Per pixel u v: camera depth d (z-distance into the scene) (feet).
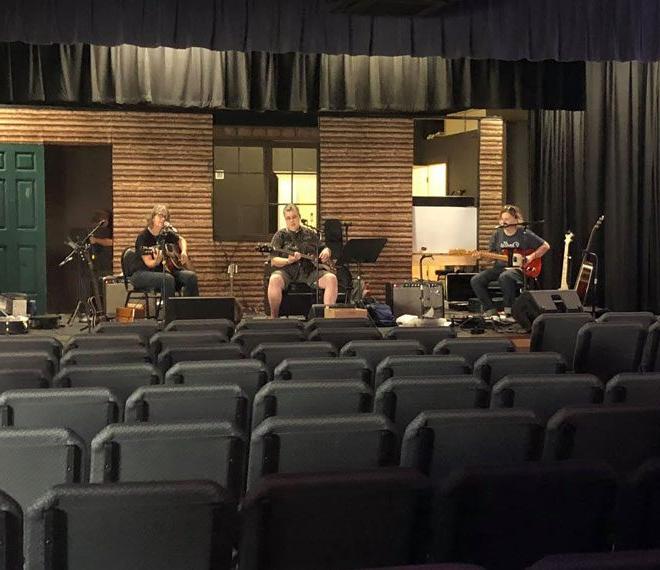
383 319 27.86
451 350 14.69
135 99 28.45
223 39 25.75
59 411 9.75
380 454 8.59
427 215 36.17
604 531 6.92
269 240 35.17
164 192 34.35
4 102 27.68
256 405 10.28
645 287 32.50
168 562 6.22
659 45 27.73
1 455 7.82
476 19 27.09
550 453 9.04
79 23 24.71
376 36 26.71
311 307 26.13
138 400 9.80
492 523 6.70
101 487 5.95
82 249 29.60
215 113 34.99
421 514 6.66
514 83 30.86
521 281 29.48
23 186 33.60
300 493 6.41
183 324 18.42
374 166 35.73
